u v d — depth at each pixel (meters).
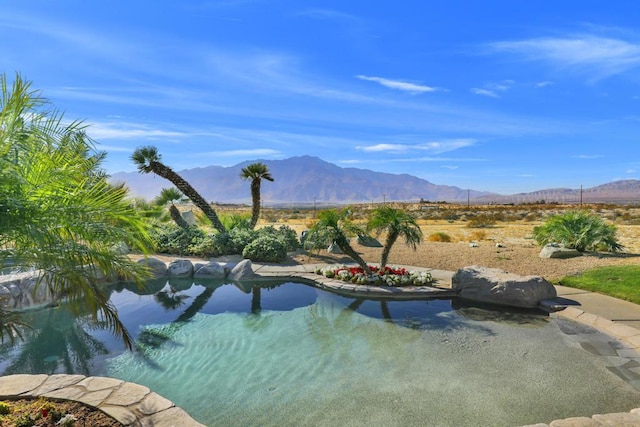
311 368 6.00
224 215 22.83
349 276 11.26
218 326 8.07
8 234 3.44
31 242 3.66
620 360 6.07
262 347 6.89
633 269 11.05
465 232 28.73
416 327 7.85
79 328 7.77
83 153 3.92
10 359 6.39
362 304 9.60
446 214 58.56
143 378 5.71
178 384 5.51
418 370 5.86
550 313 8.45
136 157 17.95
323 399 5.03
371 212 11.49
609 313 7.92
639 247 17.80
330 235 11.23
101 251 4.05
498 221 43.50
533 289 8.92
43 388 4.52
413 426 4.40
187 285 11.76
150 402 4.23
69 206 3.54
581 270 11.68
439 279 11.33
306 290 11.09
